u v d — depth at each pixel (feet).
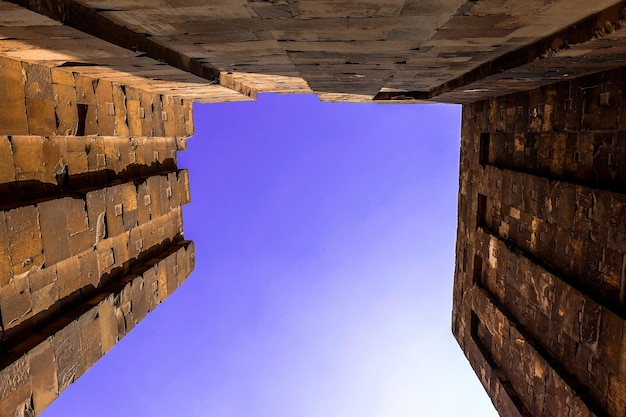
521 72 26.71
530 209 34.53
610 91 25.72
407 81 37.19
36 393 23.58
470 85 33.01
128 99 34.50
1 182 23.85
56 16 16.57
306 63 29.17
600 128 26.61
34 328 24.94
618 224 24.99
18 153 25.00
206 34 21.63
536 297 33.55
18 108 24.16
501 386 37.42
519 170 37.14
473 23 19.47
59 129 27.09
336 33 21.15
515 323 36.50
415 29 20.43
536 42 22.93
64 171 28.50
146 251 36.99
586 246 28.12
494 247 41.11
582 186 28.07
